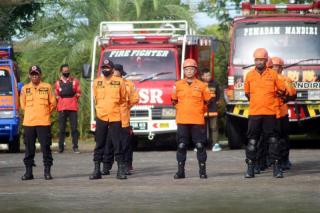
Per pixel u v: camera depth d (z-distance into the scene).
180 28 43.09
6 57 43.38
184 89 27.06
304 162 32.78
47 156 27.45
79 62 53.34
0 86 41.94
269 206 20.25
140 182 26.08
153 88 40.06
